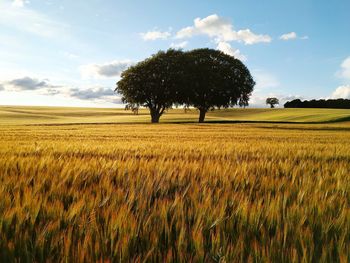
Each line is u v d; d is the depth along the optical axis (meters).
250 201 4.04
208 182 5.28
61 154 9.30
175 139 20.86
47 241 2.89
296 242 2.96
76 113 131.62
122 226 3.10
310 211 3.73
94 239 2.98
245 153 10.83
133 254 2.75
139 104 78.38
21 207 3.51
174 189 4.91
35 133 28.88
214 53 78.50
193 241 2.88
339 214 3.78
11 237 2.98
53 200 3.98
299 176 6.34
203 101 77.25
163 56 76.69
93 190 4.62
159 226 3.22
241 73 77.81
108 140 19.11
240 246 2.80
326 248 2.79
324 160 9.34
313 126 58.94
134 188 4.67
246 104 79.38
